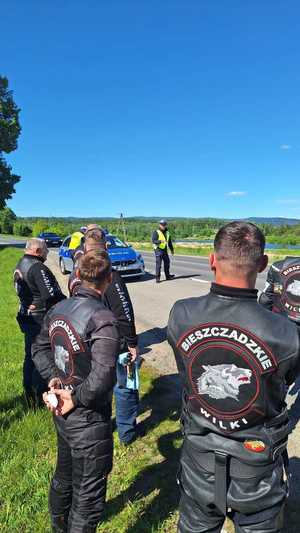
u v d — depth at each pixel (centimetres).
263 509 163
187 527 178
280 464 168
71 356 220
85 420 222
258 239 168
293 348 159
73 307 228
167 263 1352
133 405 351
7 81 4884
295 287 364
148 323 786
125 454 347
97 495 230
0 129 4828
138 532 266
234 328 162
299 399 450
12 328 801
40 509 286
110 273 240
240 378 161
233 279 168
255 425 163
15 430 380
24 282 423
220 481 165
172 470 324
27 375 441
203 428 169
